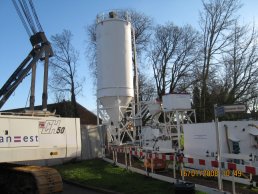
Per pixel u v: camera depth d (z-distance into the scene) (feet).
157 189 38.73
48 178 36.22
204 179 42.68
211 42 121.08
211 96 120.57
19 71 39.14
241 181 37.50
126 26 74.90
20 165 41.98
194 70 130.41
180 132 64.54
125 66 73.51
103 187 43.70
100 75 74.02
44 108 38.09
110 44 73.26
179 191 32.81
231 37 119.55
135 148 54.85
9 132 33.99
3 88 38.93
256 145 44.70
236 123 45.16
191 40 136.26
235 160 43.24
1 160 33.30
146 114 81.66
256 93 117.08
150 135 69.51
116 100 72.74
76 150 38.17
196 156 43.68
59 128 37.19
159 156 44.88
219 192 33.81
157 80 140.77
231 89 118.83
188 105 64.69
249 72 117.60
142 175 48.03
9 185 39.11
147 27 142.10
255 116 117.70
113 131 73.77
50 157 36.22
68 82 148.56
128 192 39.11
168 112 67.36
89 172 56.13
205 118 117.50
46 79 38.88
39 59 39.32
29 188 36.27
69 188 46.50
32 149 35.06
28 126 35.14
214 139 45.73
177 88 135.85
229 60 119.96
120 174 51.06
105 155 73.41
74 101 149.69
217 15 120.06
